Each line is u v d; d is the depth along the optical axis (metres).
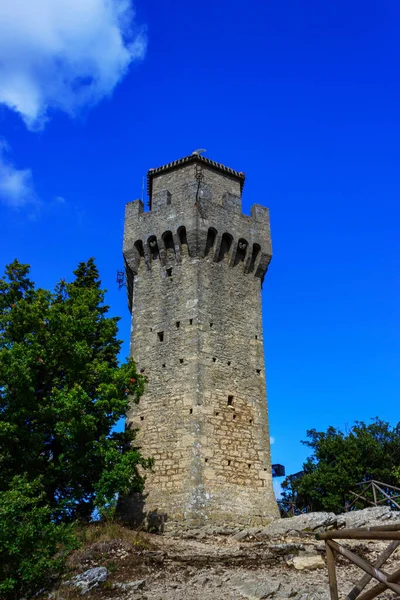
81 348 25.19
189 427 27.30
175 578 17.52
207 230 31.89
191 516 24.97
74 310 26.66
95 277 34.69
